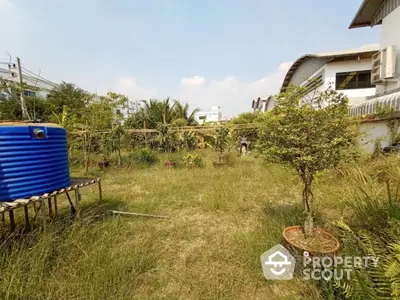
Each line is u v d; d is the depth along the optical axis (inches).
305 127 87.6
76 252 92.8
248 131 416.8
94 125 329.7
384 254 68.9
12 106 411.5
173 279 86.4
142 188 215.0
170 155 388.2
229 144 386.3
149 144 449.4
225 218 142.8
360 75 453.1
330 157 85.8
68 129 306.7
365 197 111.2
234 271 89.2
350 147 90.0
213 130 401.1
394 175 145.2
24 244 90.9
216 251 104.0
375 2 343.3
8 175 91.4
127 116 610.5
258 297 77.1
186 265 95.3
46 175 104.5
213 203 161.5
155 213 153.5
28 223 116.2
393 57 301.9
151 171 299.7
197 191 200.4
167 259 100.2
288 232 104.7
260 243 101.6
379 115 254.1
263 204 159.2
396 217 86.9
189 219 143.6
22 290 72.1
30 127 97.0
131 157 363.6
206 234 122.0
